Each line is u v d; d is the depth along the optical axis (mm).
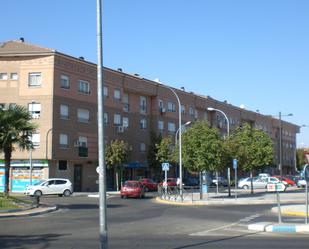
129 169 62375
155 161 63625
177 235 15742
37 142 49406
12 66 50688
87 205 31531
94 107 55406
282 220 20375
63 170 51094
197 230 17266
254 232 16625
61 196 43469
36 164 49406
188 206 30766
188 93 75375
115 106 59094
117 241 14164
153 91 66875
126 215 23953
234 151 41781
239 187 58812
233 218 21969
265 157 45594
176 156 40000
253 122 99188
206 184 44031
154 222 20312
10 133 28219
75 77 52844
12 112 28906
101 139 11031
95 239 14664
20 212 24438
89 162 54438
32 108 49875
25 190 47531
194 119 76875
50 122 49344
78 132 52812
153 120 67250
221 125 84438
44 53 50000
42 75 50062
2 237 15297
